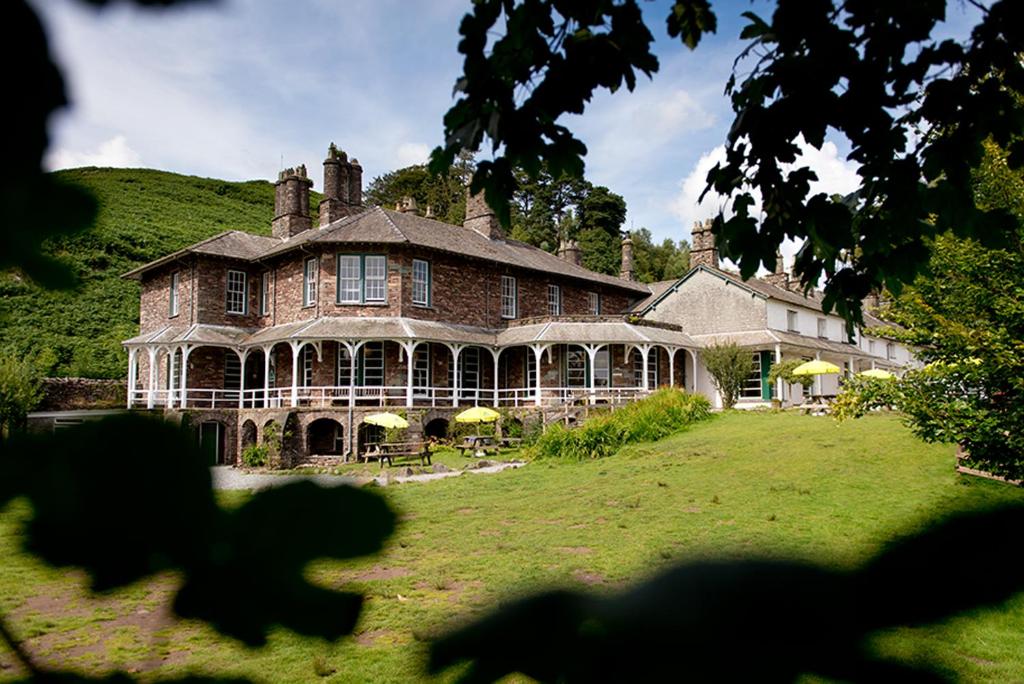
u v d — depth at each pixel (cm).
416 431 2553
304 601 66
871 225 279
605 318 3164
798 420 2389
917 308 966
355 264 2772
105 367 3048
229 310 3008
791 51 220
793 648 170
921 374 968
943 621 594
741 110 233
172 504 62
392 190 7231
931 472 1325
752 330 3550
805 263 302
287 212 3241
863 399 988
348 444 2456
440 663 107
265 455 2394
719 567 125
